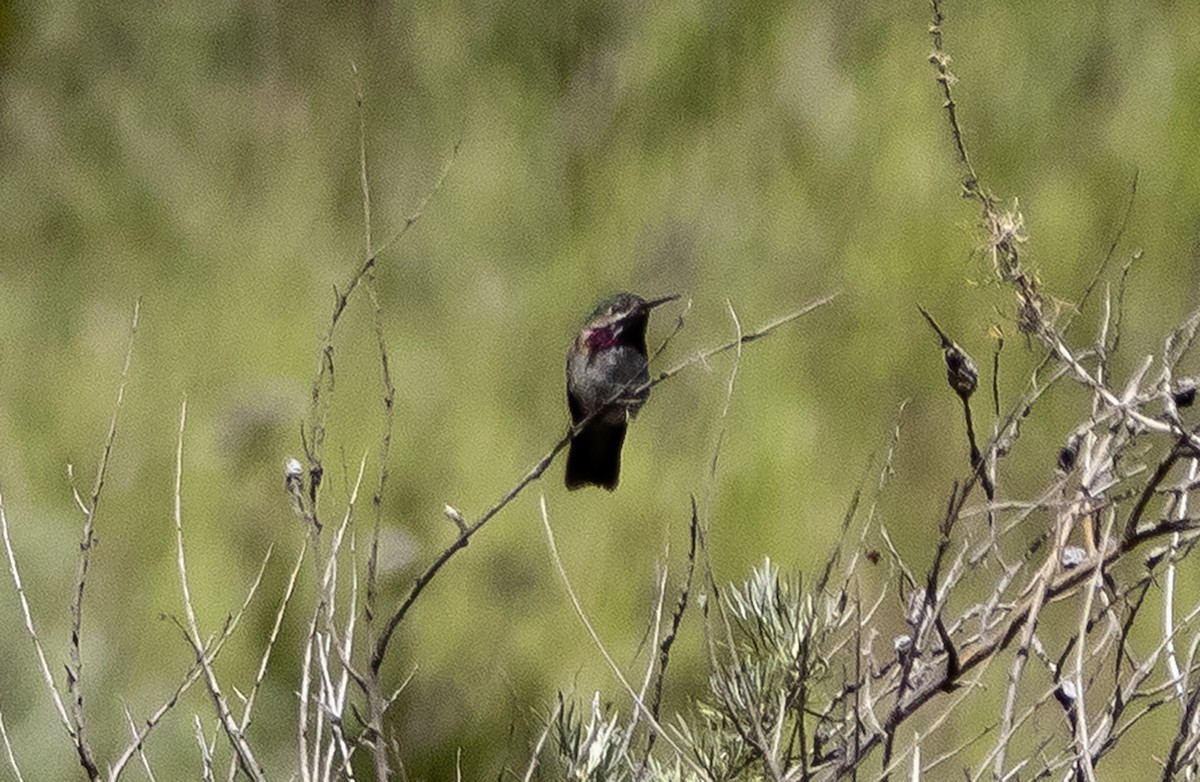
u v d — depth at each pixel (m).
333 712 4.69
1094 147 13.31
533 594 9.83
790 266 12.70
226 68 15.91
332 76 15.62
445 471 10.84
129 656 8.28
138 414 11.34
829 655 4.96
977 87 13.73
